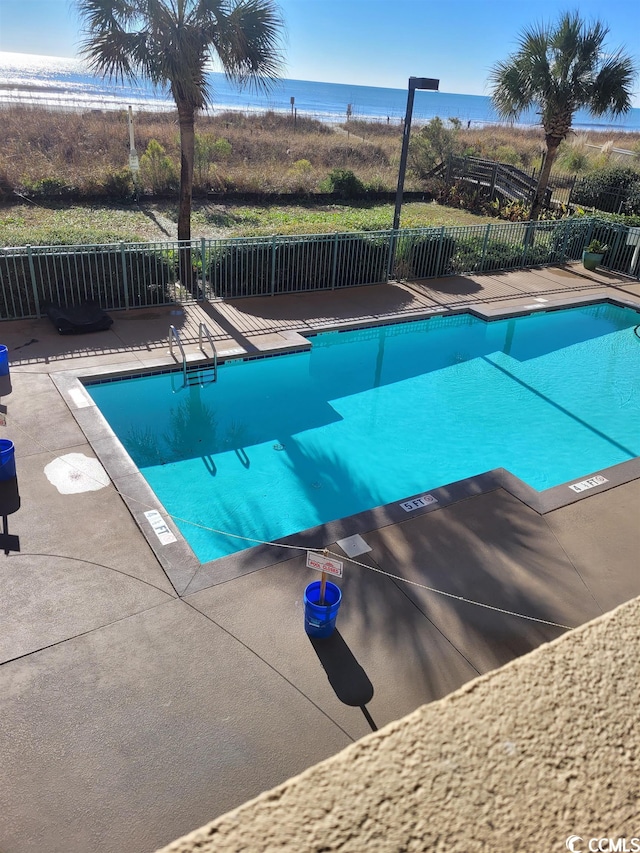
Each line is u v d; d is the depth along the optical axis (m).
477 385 10.03
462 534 5.73
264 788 3.46
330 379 9.99
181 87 10.42
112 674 4.10
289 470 7.55
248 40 10.42
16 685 3.98
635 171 22.61
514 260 15.25
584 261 15.55
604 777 0.94
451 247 14.01
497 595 5.02
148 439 7.98
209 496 6.98
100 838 3.18
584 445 8.45
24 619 4.49
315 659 4.30
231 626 4.54
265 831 0.83
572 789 0.92
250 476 7.38
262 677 4.14
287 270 12.08
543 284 14.22
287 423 8.59
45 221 16.77
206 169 22.08
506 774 0.93
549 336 12.12
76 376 8.23
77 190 19.36
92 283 10.30
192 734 3.74
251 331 10.30
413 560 5.35
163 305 11.05
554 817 0.88
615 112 15.76
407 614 4.76
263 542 5.72
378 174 26.09
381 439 8.36
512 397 9.68
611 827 0.87
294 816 0.85
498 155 27.84
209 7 9.92
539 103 15.97
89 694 3.95
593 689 1.08
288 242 11.80
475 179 24.27
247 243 11.50
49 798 3.35
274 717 3.87
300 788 0.90
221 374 9.43
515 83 15.75
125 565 5.07
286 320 10.91
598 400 9.69
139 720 3.80
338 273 12.70
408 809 0.87
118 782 3.45
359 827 0.84
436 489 6.39
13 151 22.22
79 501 5.80
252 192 22.03
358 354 11.06
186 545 5.32
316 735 3.78
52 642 4.32
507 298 13.06
